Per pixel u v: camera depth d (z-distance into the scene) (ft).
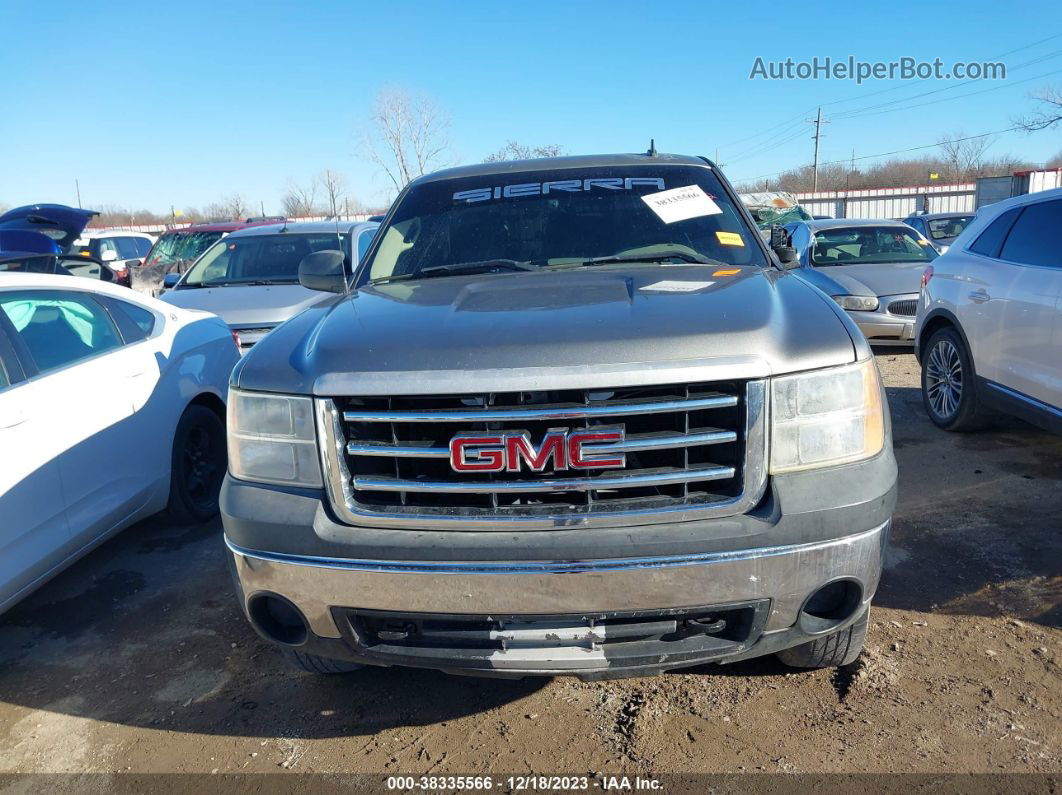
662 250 10.89
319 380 7.54
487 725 9.07
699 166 12.52
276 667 10.53
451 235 11.64
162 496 14.16
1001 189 93.81
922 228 47.98
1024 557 12.21
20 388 11.16
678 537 7.04
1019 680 9.22
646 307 7.98
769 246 11.46
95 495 12.28
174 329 15.25
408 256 11.54
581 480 7.17
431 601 7.30
